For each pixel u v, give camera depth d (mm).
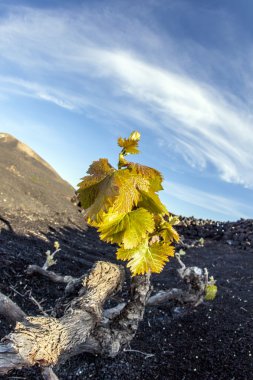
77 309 496
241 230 3166
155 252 423
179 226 3361
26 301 1052
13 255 1342
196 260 2406
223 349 1063
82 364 833
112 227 381
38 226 2268
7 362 376
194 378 898
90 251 2090
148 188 385
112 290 559
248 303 1533
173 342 1061
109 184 358
